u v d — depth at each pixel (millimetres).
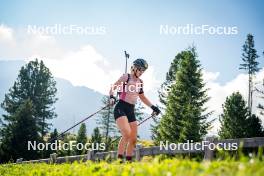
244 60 70188
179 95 38625
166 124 37000
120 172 4801
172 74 51031
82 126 54250
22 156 43875
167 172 3768
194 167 4023
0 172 10977
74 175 5555
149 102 8102
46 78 66062
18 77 65438
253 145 8211
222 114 41625
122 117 7348
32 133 44906
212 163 4340
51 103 66625
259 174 3113
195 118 35844
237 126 40344
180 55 50906
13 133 44188
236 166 3988
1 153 43844
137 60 7562
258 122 39281
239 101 41219
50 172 7168
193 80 38656
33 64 65875
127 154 7551
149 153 10922
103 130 63562
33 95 65062
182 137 33750
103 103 64625
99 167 5715
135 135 7586
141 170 4117
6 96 64375
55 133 49031
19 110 45844
